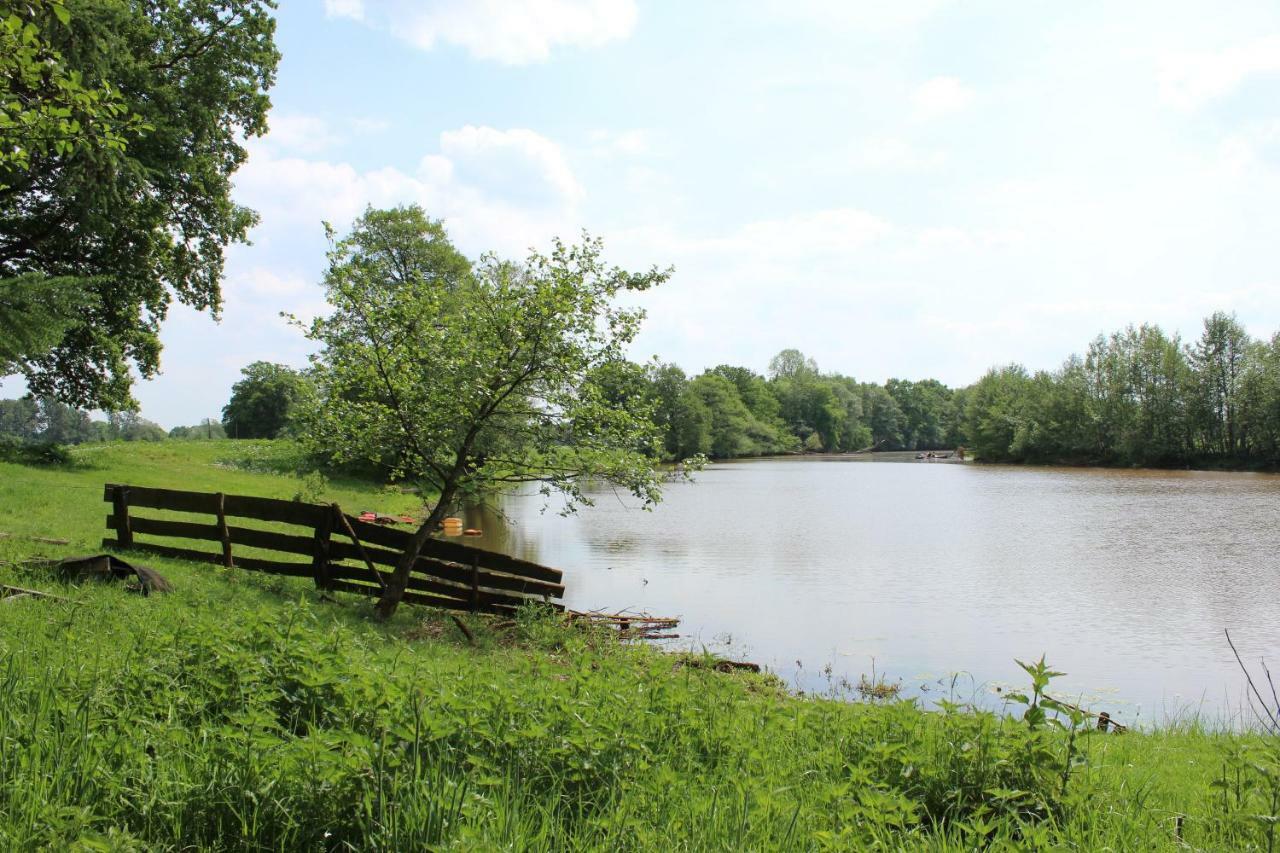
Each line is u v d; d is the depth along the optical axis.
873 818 4.00
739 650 14.39
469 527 32.84
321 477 22.47
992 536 31.50
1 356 9.70
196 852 3.32
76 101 8.68
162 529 13.27
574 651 6.80
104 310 26.23
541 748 4.35
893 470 92.69
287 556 16.39
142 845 3.19
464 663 7.67
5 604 7.12
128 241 24.27
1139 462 88.88
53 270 23.45
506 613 14.31
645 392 13.84
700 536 31.03
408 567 12.73
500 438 13.59
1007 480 70.50
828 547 28.23
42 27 11.38
